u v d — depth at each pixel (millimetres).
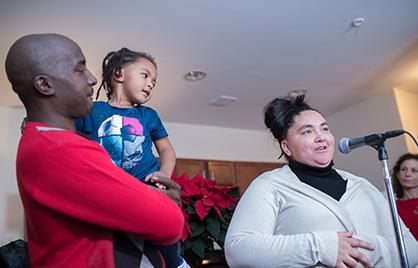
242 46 2686
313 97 3793
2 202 3051
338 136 4250
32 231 703
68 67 744
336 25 2529
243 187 4301
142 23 2305
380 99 3852
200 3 2168
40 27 2252
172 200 775
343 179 1274
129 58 1223
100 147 712
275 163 4637
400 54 3023
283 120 1327
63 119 754
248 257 1062
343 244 1021
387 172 1116
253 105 3828
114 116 1118
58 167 637
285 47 2754
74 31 2318
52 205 640
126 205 645
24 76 729
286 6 2264
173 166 1240
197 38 2529
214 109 3869
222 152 4348
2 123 3234
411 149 3549
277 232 1170
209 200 1372
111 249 673
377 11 2420
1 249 1333
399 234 1041
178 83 3182
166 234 690
